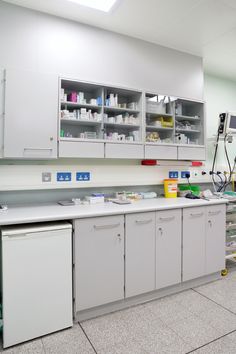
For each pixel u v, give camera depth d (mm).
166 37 2721
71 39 2350
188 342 1663
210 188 3643
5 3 2092
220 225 2680
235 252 2984
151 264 2197
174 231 2334
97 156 2354
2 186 2188
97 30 2480
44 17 2236
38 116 2074
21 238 1625
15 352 1579
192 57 3084
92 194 2590
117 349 1603
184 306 2121
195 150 3012
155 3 2145
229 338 1704
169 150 2805
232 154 3977
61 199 2543
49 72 2230
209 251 2586
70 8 2199
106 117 2520
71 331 1785
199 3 2156
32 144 2053
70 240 1801
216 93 3838
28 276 1653
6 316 1594
